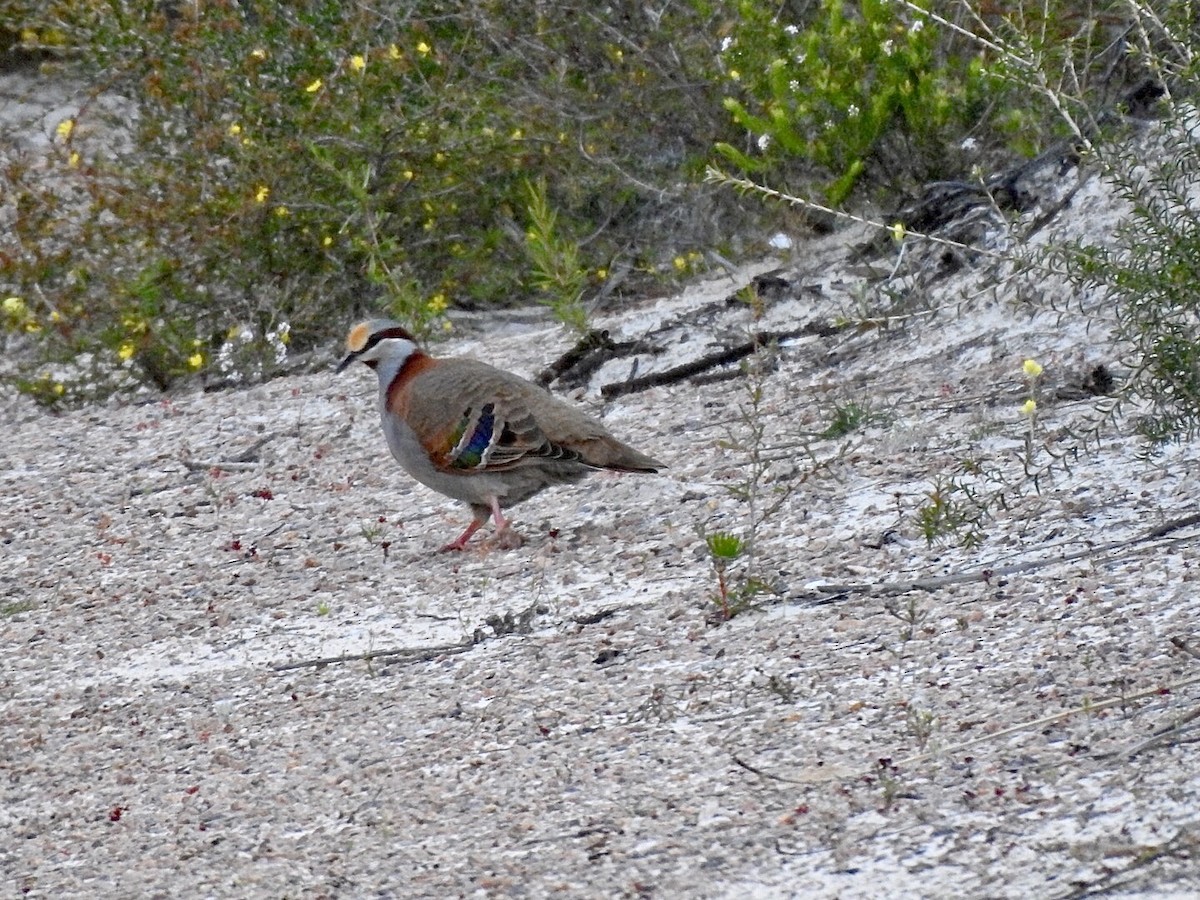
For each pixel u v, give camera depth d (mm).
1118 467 10938
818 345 15633
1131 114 15820
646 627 9812
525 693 9117
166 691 10188
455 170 20875
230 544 13242
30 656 11227
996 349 14273
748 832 7074
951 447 12148
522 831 7473
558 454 11992
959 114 17531
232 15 21109
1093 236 14859
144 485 15438
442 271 21016
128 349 19203
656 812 7426
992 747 7387
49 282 20828
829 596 9711
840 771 7461
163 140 21188
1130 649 8133
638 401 15445
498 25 21297
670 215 20375
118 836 8227
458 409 11961
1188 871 6137
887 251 16938
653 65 20594
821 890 6504
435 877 7176
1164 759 6938
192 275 20672
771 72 17672
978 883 6340
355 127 20375
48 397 19875
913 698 8094
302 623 11094
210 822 8211
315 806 8156
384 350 12383
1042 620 8727
